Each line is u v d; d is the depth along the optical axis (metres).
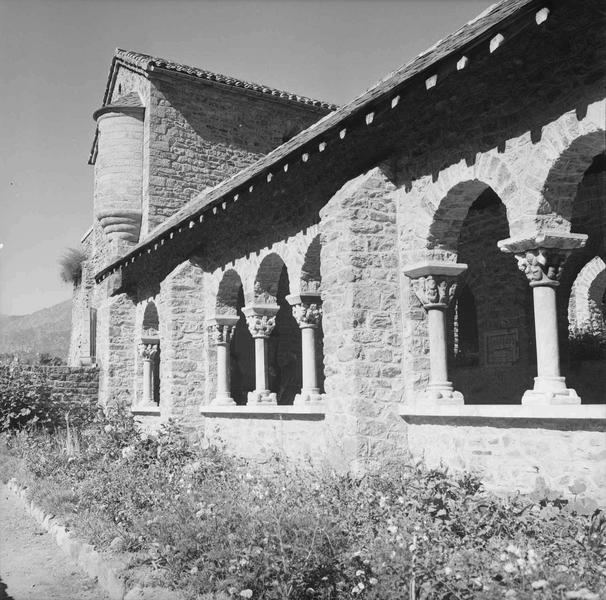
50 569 6.21
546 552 4.50
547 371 6.21
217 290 12.66
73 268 23.45
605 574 4.18
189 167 18.92
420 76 6.12
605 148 5.91
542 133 6.16
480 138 6.88
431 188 7.54
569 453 5.82
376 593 4.23
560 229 6.23
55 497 8.25
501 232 10.49
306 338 9.71
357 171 8.42
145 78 19.00
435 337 7.60
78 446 10.91
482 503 5.50
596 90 5.66
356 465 7.43
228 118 19.73
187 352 13.01
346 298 7.78
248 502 5.99
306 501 5.90
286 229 10.16
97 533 6.66
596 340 9.28
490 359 10.50
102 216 18.73
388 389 7.76
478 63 6.56
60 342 51.53
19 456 11.95
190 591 4.94
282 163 8.30
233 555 4.94
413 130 7.83
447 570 3.98
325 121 9.63
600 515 5.09
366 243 7.88
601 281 10.06
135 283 17.58
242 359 17.95
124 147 18.73
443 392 7.49
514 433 6.36
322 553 4.64
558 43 5.98
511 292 10.27
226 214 11.66
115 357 17.39
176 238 13.92
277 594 4.45
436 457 7.30
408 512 5.46
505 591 3.87
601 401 8.99
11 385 15.53
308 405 9.38
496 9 6.96
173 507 6.23
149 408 15.51
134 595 5.11
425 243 7.62
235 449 11.55
